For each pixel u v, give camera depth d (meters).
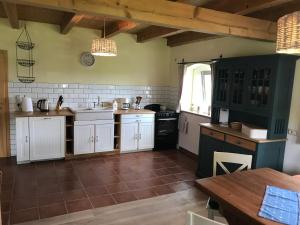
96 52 3.54
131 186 3.67
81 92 5.17
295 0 2.85
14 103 4.65
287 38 1.58
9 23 4.44
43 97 4.86
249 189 2.03
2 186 3.49
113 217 2.85
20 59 4.61
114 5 2.40
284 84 3.19
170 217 2.90
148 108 5.85
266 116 3.30
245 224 2.00
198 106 5.30
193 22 2.79
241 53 4.00
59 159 4.65
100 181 3.79
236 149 3.44
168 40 5.77
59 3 2.21
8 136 4.68
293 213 1.68
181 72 5.41
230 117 4.21
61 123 4.49
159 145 5.54
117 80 5.49
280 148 3.33
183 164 4.70
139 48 5.61
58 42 4.86
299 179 2.27
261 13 3.39
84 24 4.75
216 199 1.92
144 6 2.54
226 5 3.08
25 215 2.81
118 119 5.09
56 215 2.84
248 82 3.52
